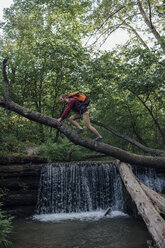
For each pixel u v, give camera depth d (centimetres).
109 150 603
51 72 1268
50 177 806
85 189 812
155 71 1091
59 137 1259
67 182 809
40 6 1444
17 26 1488
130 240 484
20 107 544
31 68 1203
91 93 1230
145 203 453
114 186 826
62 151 991
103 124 1262
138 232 536
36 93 1345
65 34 1214
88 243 469
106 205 807
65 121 1321
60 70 1217
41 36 1270
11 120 1121
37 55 1219
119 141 1362
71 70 1213
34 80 1276
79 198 798
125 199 769
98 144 579
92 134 1396
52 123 540
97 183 826
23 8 1509
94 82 1188
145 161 657
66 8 1361
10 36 1492
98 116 1364
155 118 1288
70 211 778
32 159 821
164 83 1071
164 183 874
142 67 1126
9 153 838
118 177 827
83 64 1207
